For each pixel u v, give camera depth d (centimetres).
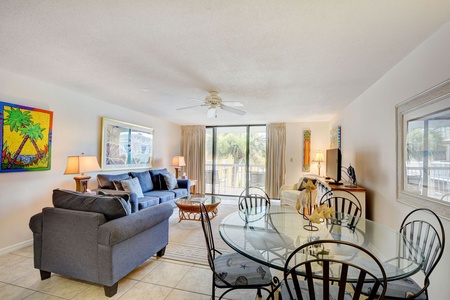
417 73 192
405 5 139
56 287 205
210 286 212
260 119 566
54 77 282
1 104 259
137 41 191
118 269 196
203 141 680
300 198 215
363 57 212
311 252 158
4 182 268
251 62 228
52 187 319
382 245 170
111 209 199
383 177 255
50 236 209
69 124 343
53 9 150
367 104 306
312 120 571
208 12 151
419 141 188
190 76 269
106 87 319
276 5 142
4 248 268
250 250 161
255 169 655
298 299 115
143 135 520
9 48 206
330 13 149
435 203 168
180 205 398
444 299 160
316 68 239
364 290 141
